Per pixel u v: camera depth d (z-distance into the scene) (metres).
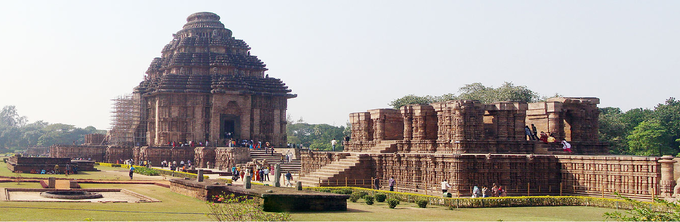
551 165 50.06
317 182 57.00
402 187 54.59
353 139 72.69
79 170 84.75
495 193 46.91
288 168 85.25
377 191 50.44
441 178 50.09
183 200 43.19
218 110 109.50
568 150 53.91
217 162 98.44
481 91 106.25
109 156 113.19
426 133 60.31
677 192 40.88
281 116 116.81
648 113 114.56
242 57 118.50
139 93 121.12
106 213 32.06
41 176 70.19
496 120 56.34
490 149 54.50
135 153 111.38
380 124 66.31
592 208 42.88
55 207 33.84
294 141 193.12
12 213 30.39
